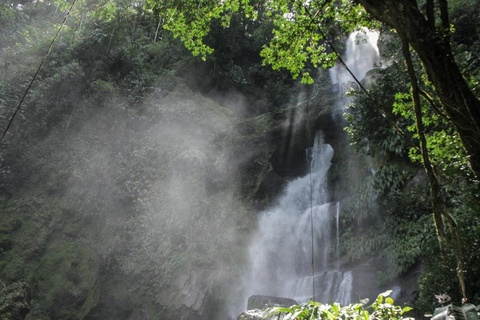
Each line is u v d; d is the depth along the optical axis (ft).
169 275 45.09
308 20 21.26
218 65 70.74
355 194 46.83
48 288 44.19
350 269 42.55
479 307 7.90
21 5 77.46
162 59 69.82
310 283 44.34
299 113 56.65
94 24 64.85
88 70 61.16
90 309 43.75
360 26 22.88
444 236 12.16
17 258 45.68
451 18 41.11
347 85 57.26
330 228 47.88
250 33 74.28
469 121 11.93
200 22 23.88
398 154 42.50
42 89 56.54
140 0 78.38
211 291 42.98
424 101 21.53
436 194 12.33
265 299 27.94
